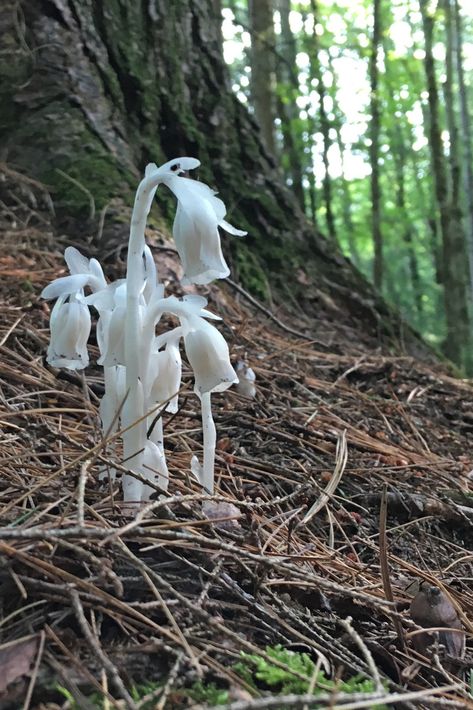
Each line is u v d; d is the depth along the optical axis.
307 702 1.14
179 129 5.05
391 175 21.23
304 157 11.46
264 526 2.16
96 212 4.14
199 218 1.67
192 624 1.50
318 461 2.77
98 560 1.45
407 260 21.41
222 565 1.70
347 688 1.35
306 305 4.99
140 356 1.86
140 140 4.87
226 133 5.30
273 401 3.24
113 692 1.30
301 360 3.95
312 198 12.13
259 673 1.37
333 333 4.79
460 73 10.35
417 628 1.71
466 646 1.81
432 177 15.73
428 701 1.29
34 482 1.99
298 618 1.63
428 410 3.78
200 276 1.77
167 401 1.87
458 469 3.04
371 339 4.99
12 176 4.26
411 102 12.48
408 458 3.05
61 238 3.99
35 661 1.33
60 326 1.88
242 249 4.96
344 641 1.64
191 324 1.85
